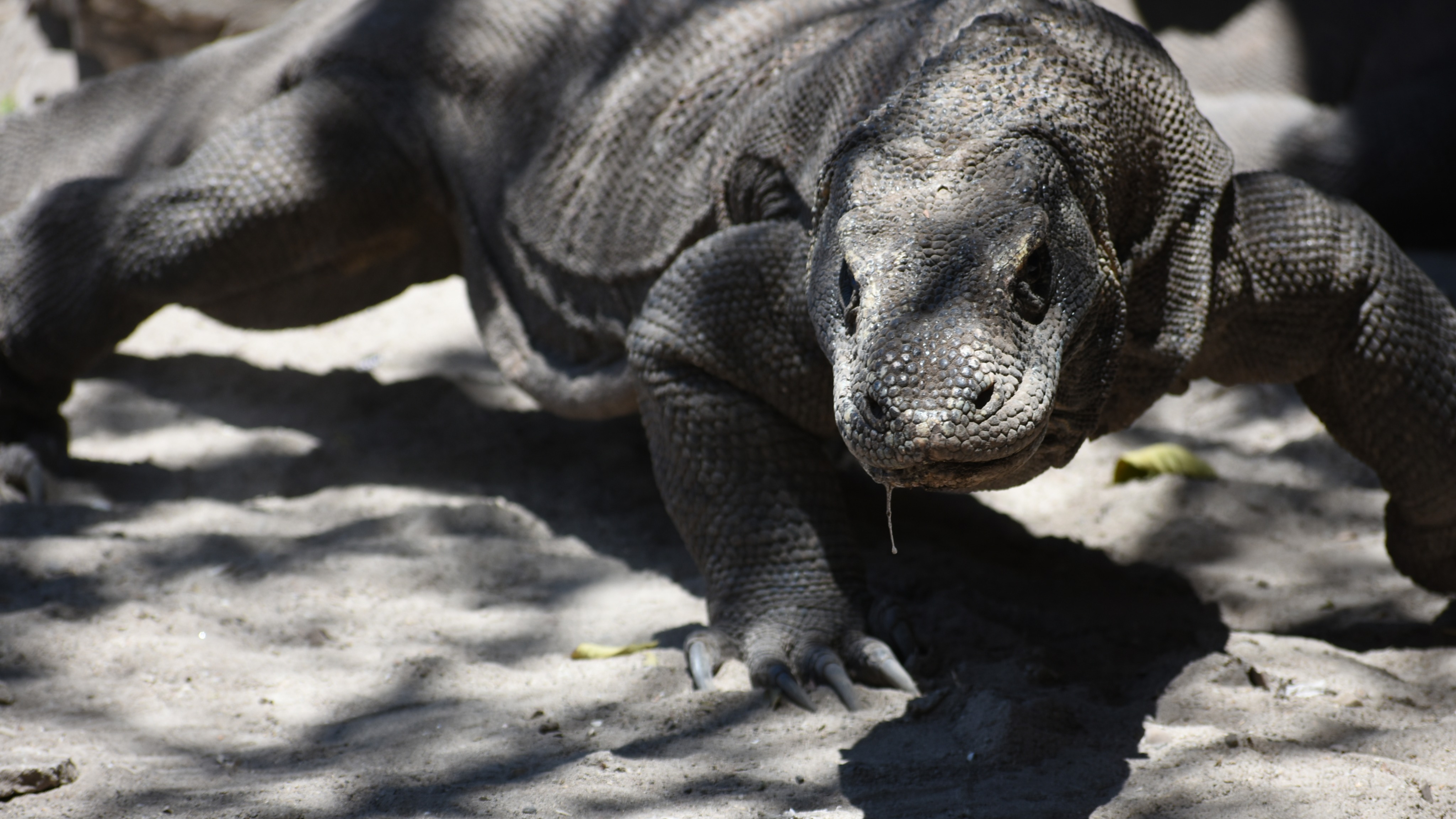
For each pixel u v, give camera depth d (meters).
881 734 10.79
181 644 12.98
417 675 12.54
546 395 16.69
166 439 19.91
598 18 16.52
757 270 12.56
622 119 15.71
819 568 12.58
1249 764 9.65
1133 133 11.38
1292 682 11.84
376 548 15.64
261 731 11.46
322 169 17.42
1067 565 15.96
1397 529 14.27
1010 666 11.93
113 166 21.20
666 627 13.62
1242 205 12.92
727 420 12.79
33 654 12.55
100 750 10.73
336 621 13.84
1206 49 35.25
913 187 9.88
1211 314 12.68
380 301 19.88
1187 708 11.21
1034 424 8.50
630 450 19.31
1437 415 13.11
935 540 16.41
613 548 16.19
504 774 10.27
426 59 17.84
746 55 14.83
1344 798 9.02
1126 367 12.09
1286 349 13.32
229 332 24.28
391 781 10.06
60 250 17.61
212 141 17.88
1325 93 34.19
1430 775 9.48
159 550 15.31
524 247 16.89
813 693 11.64
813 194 12.30
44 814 9.47
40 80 32.28
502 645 13.45
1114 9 37.28
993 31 11.19
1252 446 20.52
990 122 10.27
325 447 19.41
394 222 18.03
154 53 30.48
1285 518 17.41
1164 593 15.15
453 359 23.58
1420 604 14.70
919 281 8.96
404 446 19.47
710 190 14.23
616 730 11.21
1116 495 18.30
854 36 13.13
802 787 9.84
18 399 17.88
